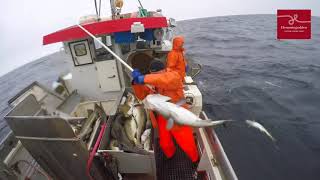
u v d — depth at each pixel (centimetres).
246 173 648
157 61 361
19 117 279
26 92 413
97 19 510
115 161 331
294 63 1652
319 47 2161
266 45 2328
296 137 806
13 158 355
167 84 323
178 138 364
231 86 1271
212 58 1897
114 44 489
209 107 1039
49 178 394
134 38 480
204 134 441
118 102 414
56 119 269
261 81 1333
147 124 423
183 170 408
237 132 841
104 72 505
